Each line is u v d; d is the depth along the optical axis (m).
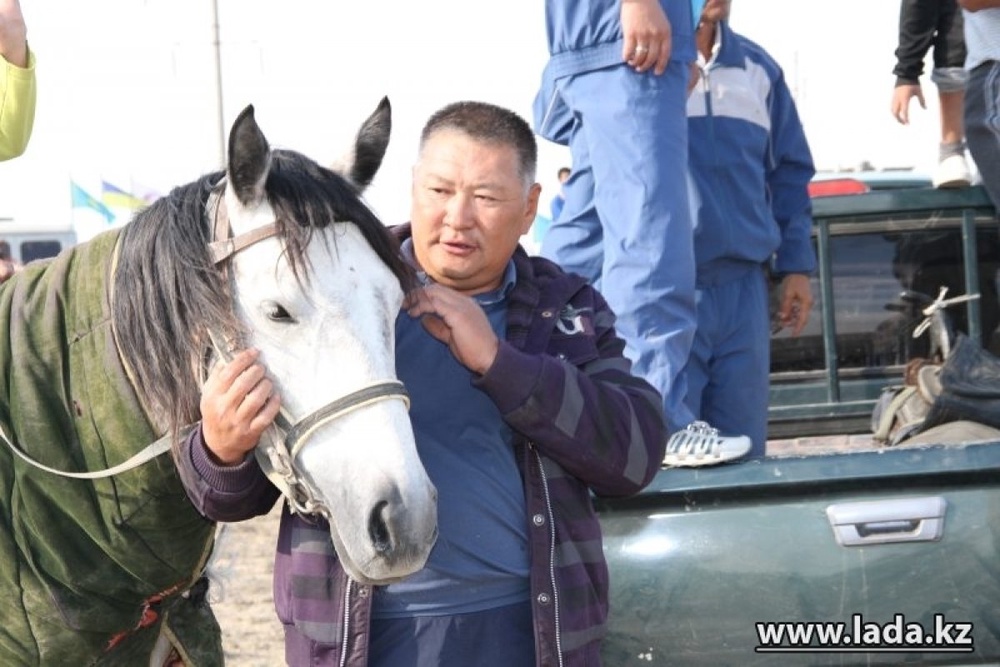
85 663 2.65
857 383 4.47
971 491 2.91
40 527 2.55
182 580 2.69
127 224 2.59
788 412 4.46
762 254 4.16
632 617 2.91
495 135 2.55
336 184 2.39
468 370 2.46
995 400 3.60
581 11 3.77
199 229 2.40
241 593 6.82
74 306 2.58
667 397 3.57
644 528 2.95
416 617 2.47
